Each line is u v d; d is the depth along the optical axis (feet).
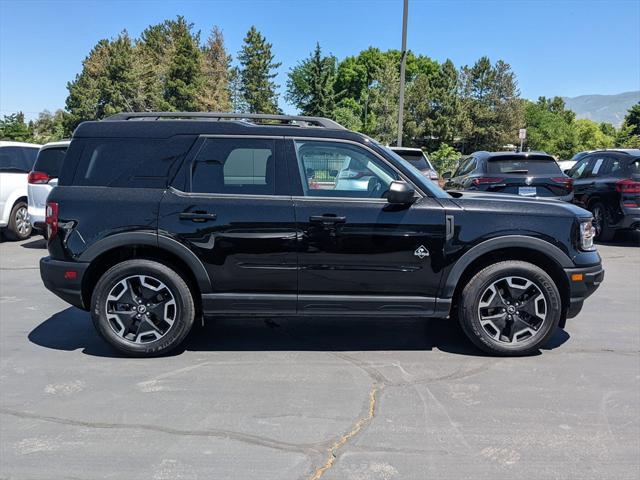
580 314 19.80
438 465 9.84
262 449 10.39
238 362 14.96
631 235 40.37
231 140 14.92
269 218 14.48
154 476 9.49
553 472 9.65
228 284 14.74
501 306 15.07
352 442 10.64
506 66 222.48
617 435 10.96
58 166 32.22
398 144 62.69
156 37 273.33
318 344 16.51
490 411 11.98
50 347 16.12
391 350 15.97
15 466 9.80
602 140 228.63
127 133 15.12
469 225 14.64
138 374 14.06
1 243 36.24
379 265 14.65
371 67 255.09
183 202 14.60
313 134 15.05
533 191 32.32
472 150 226.99
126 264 14.76
